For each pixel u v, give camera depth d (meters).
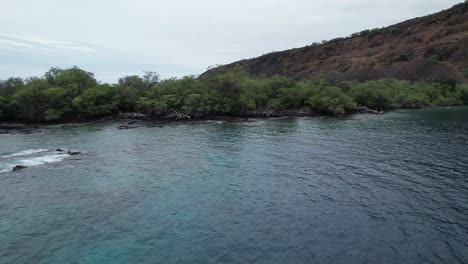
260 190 35.06
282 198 32.59
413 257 21.44
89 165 46.22
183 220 27.98
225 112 108.56
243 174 41.09
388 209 28.98
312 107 116.12
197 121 98.94
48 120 97.19
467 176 37.34
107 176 40.88
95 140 66.62
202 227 26.61
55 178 40.03
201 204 31.47
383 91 134.38
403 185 35.03
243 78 122.81
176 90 110.00
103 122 98.88
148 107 105.00
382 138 62.97
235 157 49.97
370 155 49.00
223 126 86.69
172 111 104.94
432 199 30.88
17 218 28.62
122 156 51.72
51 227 26.91
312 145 57.66
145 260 21.95
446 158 45.75
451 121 87.38
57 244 24.20
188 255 22.47
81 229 26.53
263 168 43.56
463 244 22.81
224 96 110.25
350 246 23.00
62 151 55.19
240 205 31.05
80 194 34.50
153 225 27.12
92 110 102.75
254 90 116.50
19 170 43.28
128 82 122.88
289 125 86.50
